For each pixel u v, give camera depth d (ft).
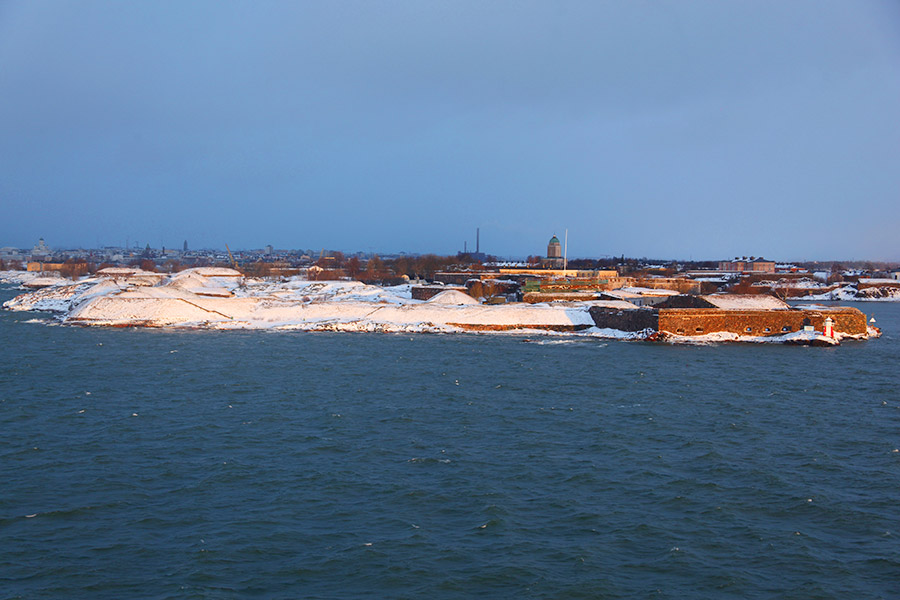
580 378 276.21
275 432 199.00
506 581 121.49
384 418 214.28
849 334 402.11
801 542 135.03
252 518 143.84
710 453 181.98
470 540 135.44
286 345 360.69
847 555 130.62
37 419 211.41
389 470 169.78
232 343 366.43
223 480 162.81
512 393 248.93
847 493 157.58
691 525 141.90
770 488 159.94
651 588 119.65
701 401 238.89
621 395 246.68
